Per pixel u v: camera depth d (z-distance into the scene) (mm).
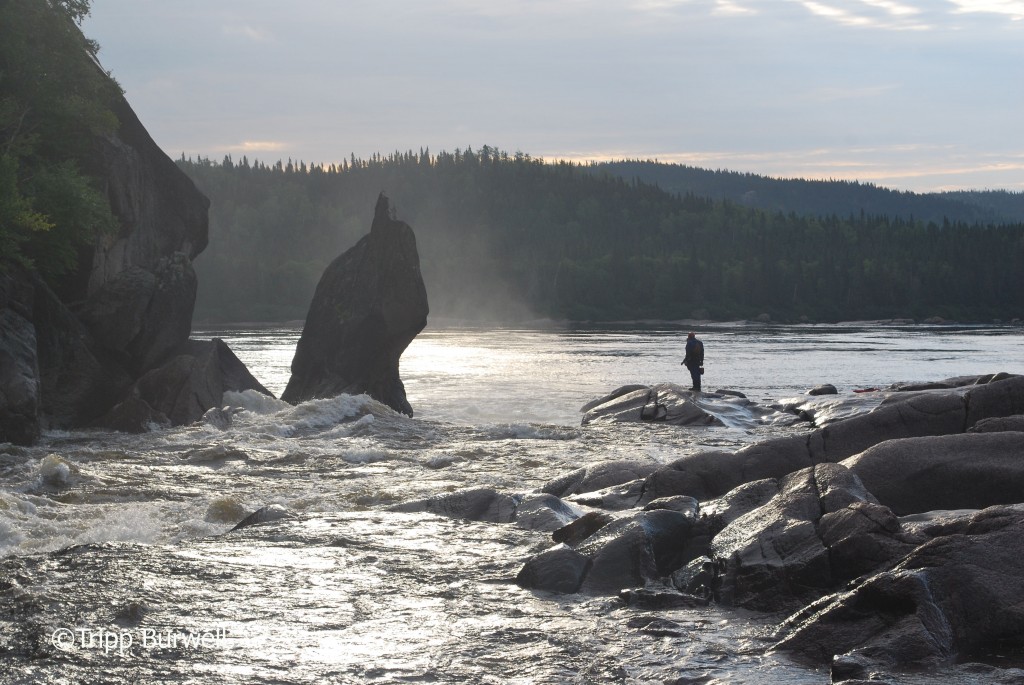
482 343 91750
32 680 6129
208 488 15305
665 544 9438
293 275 191000
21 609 7676
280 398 35688
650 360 63938
